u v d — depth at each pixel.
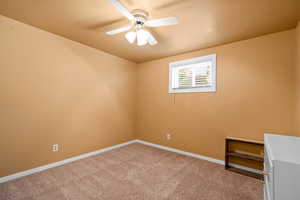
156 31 2.13
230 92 2.47
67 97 2.50
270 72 2.13
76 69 2.62
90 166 2.39
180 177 2.09
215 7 1.57
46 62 2.24
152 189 1.80
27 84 2.05
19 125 1.99
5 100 1.87
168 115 3.30
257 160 2.07
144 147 3.46
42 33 2.19
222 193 1.73
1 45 1.83
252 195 1.70
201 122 2.80
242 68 2.37
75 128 2.61
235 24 1.91
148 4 1.54
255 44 2.26
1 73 1.84
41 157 2.19
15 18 1.88
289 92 1.98
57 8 1.65
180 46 2.69
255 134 2.23
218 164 2.53
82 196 1.64
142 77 3.86
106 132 3.17
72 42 2.56
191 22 1.88
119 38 2.44
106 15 1.78
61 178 2.00
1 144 1.84
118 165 2.45
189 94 2.97
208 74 2.79
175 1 1.49
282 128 2.02
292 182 0.84
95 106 2.95
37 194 1.65
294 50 1.95
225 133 2.52
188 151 2.95
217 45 2.61
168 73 3.33
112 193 1.71
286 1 1.44
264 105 2.17
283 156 0.94
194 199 1.63
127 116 3.69
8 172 1.90
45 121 2.24
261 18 1.76
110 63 3.23
